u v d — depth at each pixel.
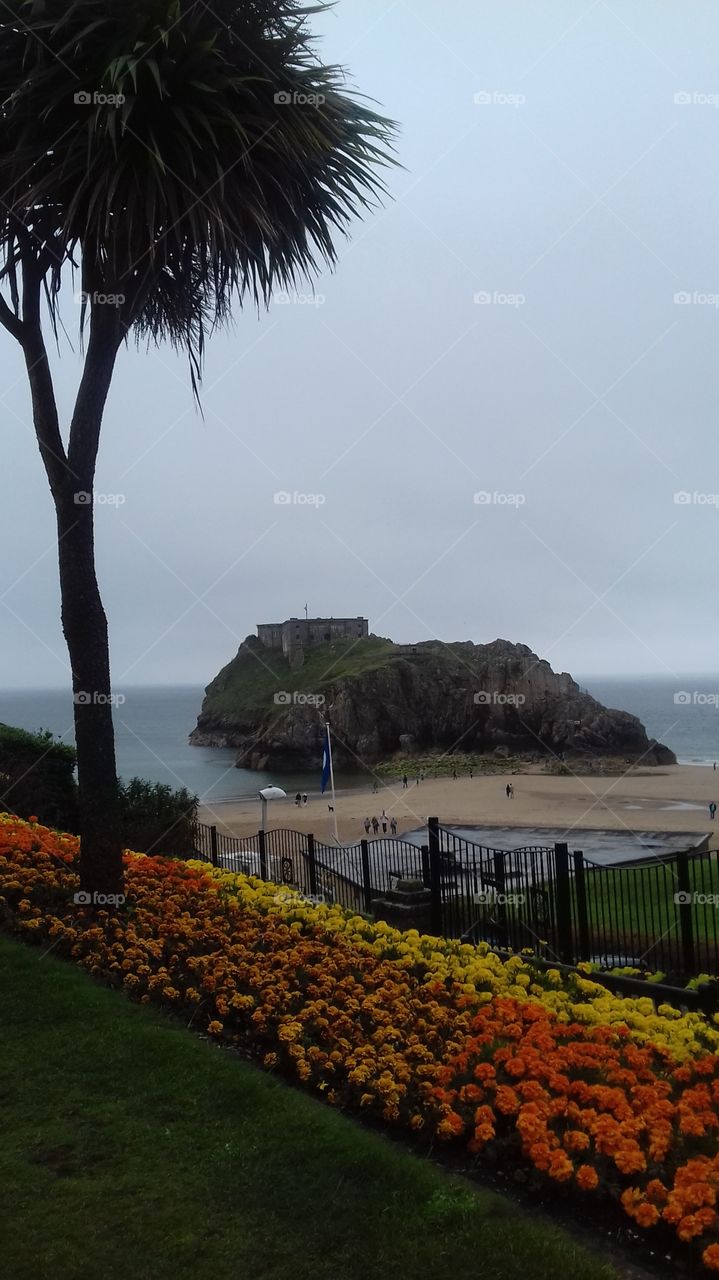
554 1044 5.24
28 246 8.15
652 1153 4.03
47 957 7.06
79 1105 4.77
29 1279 3.45
